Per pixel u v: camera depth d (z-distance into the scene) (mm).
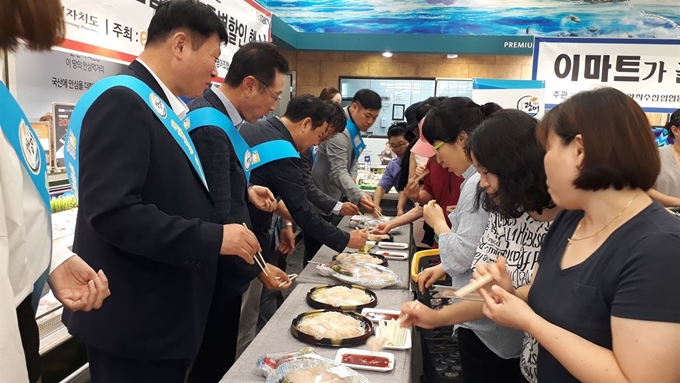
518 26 6590
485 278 1057
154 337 1276
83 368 1892
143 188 1225
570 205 900
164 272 1278
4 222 784
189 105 1670
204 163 1502
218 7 3115
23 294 862
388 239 2879
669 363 723
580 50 3785
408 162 3531
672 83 3695
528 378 1233
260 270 1775
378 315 1610
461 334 1529
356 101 3545
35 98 1963
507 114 1228
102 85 1216
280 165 2080
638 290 751
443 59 6652
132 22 2354
